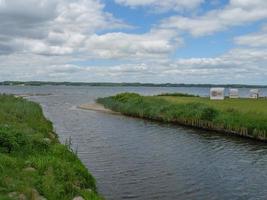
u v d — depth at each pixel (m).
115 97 109.75
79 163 25.19
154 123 69.31
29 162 20.50
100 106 107.69
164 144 45.81
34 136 26.64
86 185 20.95
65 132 55.16
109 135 53.00
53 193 16.69
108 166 33.00
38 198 16.02
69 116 80.00
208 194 25.45
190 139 50.22
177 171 31.69
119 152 39.88
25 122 39.34
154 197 24.48
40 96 175.75
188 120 65.62
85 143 45.50
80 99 149.12
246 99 95.00
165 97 104.38
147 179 28.88
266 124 50.34
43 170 19.58
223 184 27.95
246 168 33.28
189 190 26.27
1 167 18.08
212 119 60.59
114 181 28.02
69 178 19.70
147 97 98.56
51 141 30.30
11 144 23.02
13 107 50.53
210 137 52.22
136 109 82.19
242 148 43.62
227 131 56.00
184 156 38.31
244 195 25.45
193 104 71.38
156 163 34.62
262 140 49.12
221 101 85.56
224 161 36.19
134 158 36.84
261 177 30.14
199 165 34.19
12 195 15.30
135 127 62.94
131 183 27.59
